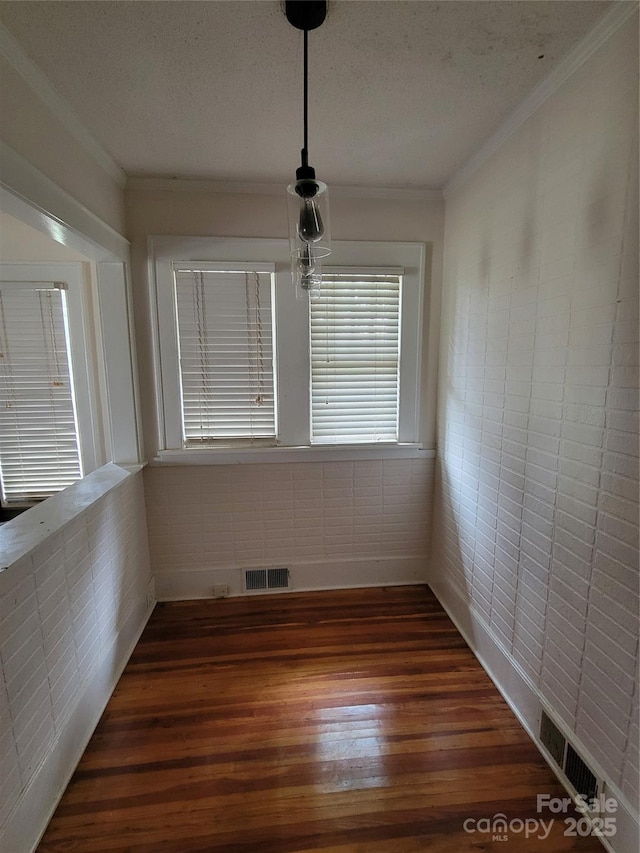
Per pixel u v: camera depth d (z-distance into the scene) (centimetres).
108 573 183
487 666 191
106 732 160
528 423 158
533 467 155
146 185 212
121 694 178
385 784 140
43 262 227
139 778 142
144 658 200
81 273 229
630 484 112
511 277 167
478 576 200
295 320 231
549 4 109
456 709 170
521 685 164
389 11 110
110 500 187
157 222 215
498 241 176
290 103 150
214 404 235
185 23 113
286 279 227
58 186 145
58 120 147
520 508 164
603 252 120
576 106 129
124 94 143
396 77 137
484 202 186
